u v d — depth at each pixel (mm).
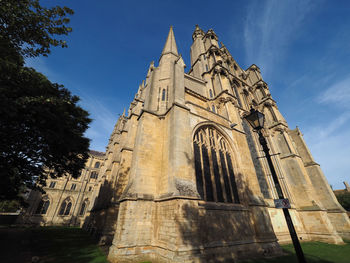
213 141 17797
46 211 43344
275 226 18562
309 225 21156
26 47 9602
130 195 11789
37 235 21562
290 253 13984
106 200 21625
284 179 24516
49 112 11273
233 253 11664
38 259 9828
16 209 52375
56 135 12898
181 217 10023
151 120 16125
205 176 14742
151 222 11695
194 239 9852
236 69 42156
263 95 36562
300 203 22938
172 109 15289
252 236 13773
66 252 12367
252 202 15422
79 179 51094
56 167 17422
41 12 9148
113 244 10867
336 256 12758
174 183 11414
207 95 28328
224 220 12859
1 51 8828
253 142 26391
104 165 40969
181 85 18438
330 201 23078
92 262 9914
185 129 14516
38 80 11617
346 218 21109
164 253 9742
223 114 24000
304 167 26688
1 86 9086
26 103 9953
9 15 8414
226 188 15734
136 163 13438
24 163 14672
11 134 12000
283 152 27625
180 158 12727
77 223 45625
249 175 17609
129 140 22250
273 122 31000
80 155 19438
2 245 13945
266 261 11336
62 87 15164
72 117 15367
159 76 21484
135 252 10266
